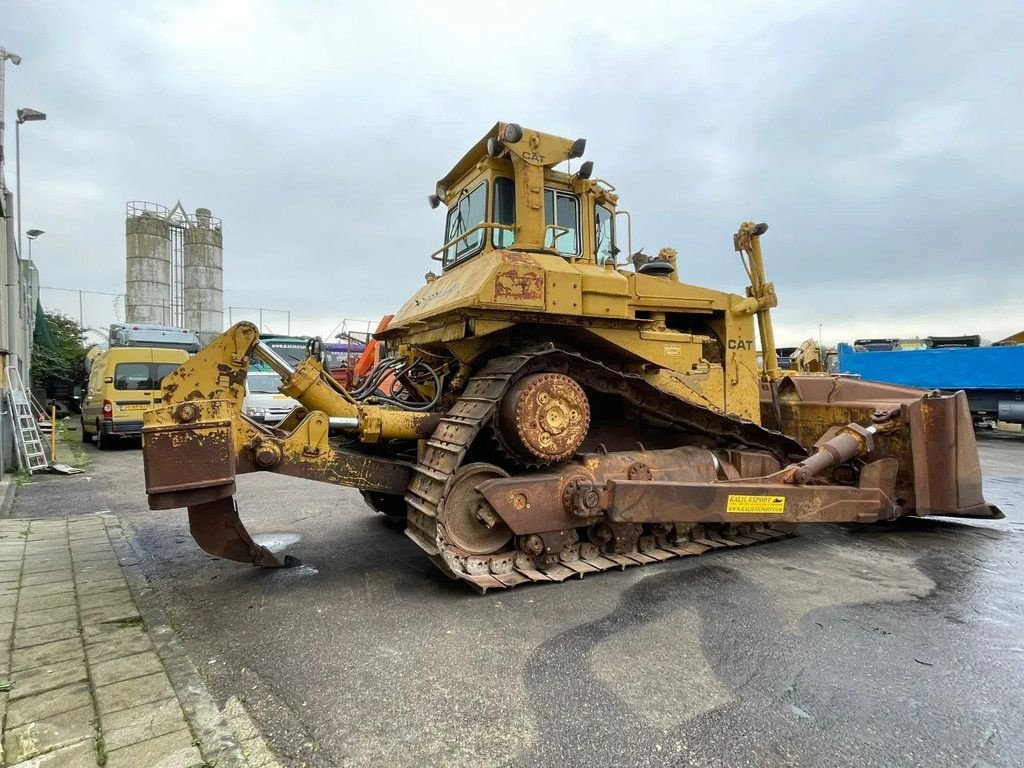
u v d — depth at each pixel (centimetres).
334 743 242
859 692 282
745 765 229
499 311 443
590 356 544
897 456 562
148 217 3800
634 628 352
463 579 403
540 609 381
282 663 311
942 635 344
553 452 443
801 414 666
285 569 463
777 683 290
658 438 572
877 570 461
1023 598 404
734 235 723
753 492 480
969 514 566
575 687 286
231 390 407
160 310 3828
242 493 788
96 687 280
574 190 540
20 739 238
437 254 640
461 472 428
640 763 230
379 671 302
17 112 1407
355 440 532
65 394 2597
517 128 470
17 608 376
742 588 419
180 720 254
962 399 568
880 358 1702
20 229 1454
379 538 556
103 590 409
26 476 935
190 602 395
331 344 1855
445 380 556
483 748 240
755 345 636
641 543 489
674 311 586
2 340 976
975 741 244
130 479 922
